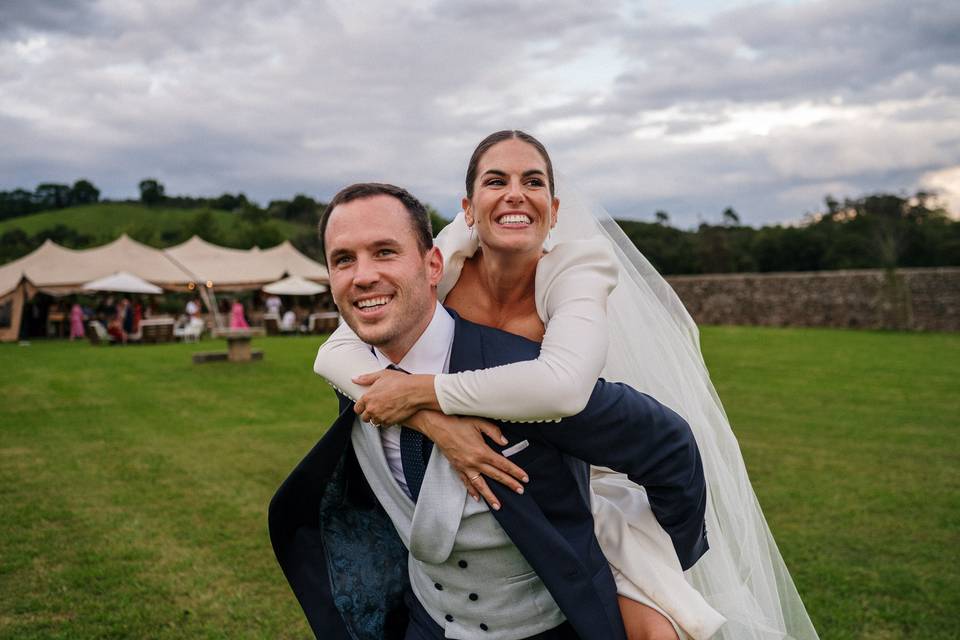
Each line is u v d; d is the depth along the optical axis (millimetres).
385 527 1920
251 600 3840
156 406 9773
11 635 3434
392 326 1648
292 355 16703
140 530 4859
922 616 3648
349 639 1853
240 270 29203
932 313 27266
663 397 2098
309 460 1739
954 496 5730
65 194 110938
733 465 2213
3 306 25734
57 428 8281
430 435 1581
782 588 2328
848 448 7461
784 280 31516
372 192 1644
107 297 26641
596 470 2107
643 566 1760
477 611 1709
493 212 1751
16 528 4887
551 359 1543
